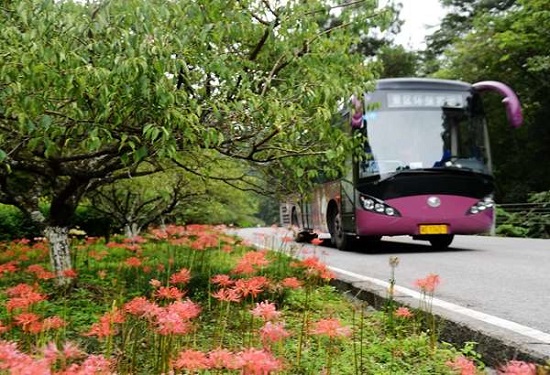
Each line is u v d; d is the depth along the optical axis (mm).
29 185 7254
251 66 4910
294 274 6027
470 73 22500
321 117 4613
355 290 5293
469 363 2514
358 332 3820
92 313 4426
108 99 3510
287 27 4945
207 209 14117
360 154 5926
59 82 3332
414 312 4051
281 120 4379
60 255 5453
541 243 12016
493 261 8172
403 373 2969
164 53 3506
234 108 4312
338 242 11477
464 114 9938
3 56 3309
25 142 4441
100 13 3561
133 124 4266
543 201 18797
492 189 9844
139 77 3426
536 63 18609
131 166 5391
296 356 3195
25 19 3260
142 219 13227
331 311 4551
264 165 6137
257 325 3746
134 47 3455
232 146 5039
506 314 4250
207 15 4312
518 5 23625
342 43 5664
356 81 5406
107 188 11375
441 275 6684
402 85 9836
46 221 5551
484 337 3322
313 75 4867
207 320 4074
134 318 3529
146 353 3082
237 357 1839
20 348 2939
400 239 15055
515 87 22172
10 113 3713
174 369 2236
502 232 17875
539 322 3939
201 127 3887
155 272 6113
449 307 4508
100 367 1851
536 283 5859
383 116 9680
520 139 23844
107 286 5684
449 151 9672
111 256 8727
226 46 4941
